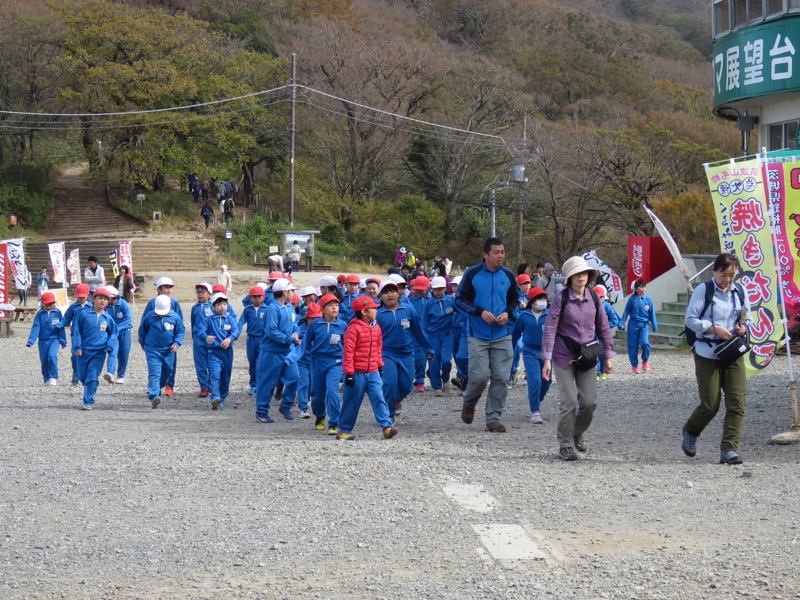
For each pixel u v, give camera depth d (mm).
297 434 11445
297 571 5969
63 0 61000
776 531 6766
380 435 11258
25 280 34094
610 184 44625
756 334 10250
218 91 59219
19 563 6152
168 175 61375
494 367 11305
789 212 10477
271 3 77250
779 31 18594
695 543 6504
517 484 8266
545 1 103438
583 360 9188
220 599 5457
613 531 6801
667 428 11477
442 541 6578
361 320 10844
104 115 57094
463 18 95438
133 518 7266
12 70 59094
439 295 15016
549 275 25906
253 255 53656
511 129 62406
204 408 13969
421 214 61656
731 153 52156
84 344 13703
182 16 62281
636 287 18141
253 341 15172
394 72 61500
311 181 61719
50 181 62812
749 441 10398
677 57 104438
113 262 39906
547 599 5398
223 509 7520
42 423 12359
